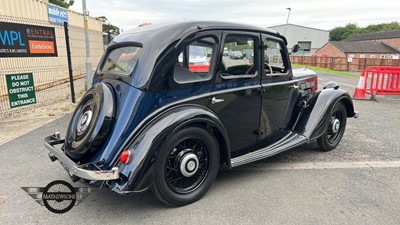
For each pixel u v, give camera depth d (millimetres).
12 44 6586
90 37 11703
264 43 3447
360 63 28281
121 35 3369
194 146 2857
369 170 3664
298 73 4391
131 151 2492
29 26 6945
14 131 5359
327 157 4113
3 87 7820
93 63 12016
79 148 2633
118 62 3096
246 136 3443
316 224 2545
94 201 2926
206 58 2934
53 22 10516
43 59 9516
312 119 3928
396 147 4531
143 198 3000
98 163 2529
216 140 2980
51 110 7102
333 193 3082
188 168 2777
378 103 8234
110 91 2797
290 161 3967
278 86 3674
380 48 54688
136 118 2592
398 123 5996
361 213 2709
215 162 3002
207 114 2791
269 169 3705
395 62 28469
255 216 2666
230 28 3100
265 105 3561
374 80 9242
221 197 3006
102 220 2619
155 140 2506
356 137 5031
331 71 23141
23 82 6754
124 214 2709
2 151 4309
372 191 3121
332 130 4270
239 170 3678
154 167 2525
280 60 3781
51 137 3328
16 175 3504
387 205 2846
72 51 10852
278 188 3195
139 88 2645
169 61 2703
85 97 3082
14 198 2975
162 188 2641
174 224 2559
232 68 3168
